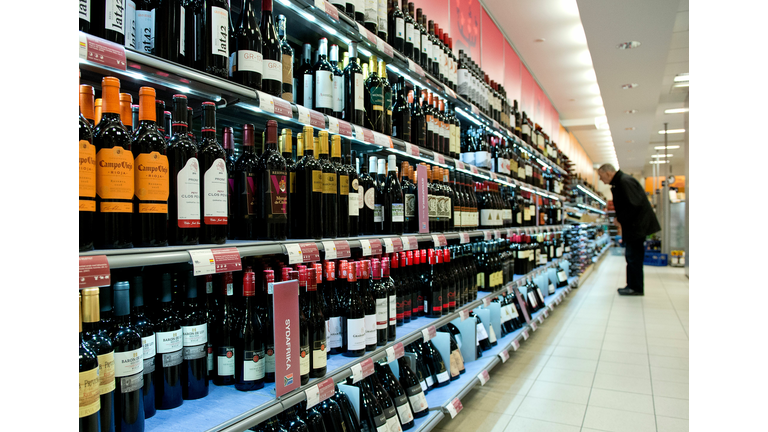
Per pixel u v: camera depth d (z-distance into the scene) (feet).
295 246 5.40
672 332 16.85
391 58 8.20
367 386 6.92
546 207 23.30
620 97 28.19
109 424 3.84
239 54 5.38
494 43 18.31
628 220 24.71
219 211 4.69
